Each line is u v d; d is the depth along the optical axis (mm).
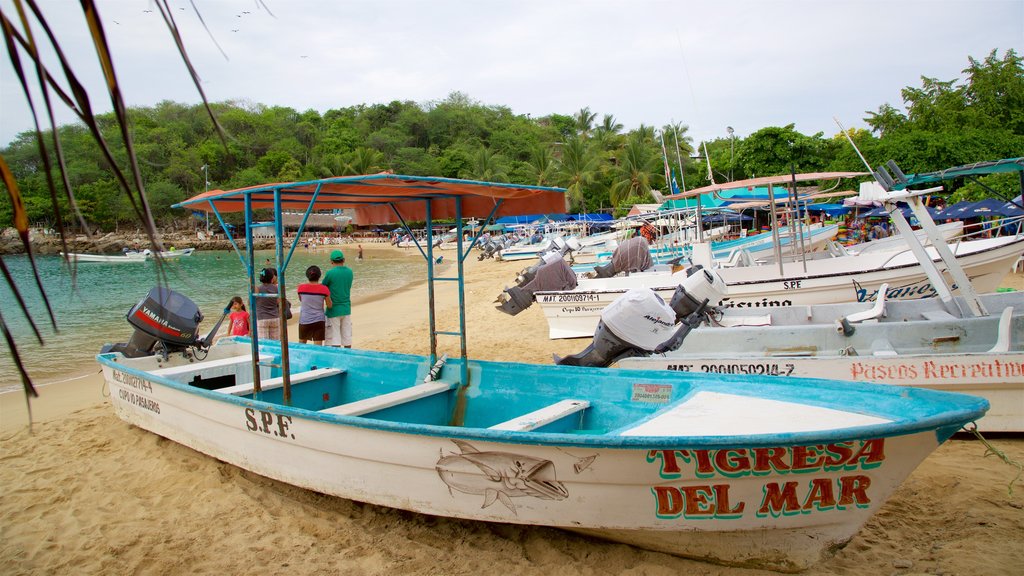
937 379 5402
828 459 3311
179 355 7441
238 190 4895
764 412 3768
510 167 75750
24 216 1140
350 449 4332
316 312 8562
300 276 30797
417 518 4562
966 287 6543
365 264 40781
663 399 4652
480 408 5547
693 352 6766
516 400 5340
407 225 5973
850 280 10070
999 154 23219
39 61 984
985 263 9797
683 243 18250
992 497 4328
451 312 15844
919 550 3732
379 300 20938
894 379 5504
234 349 7770
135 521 4688
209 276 32531
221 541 4348
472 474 3910
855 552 3760
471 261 39906
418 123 94875
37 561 4168
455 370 5746
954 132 25844
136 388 6301
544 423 4434
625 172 54375
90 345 13484
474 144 91562
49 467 5801
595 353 5465
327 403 6328
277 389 5914
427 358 5887
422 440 3996
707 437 3252
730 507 3475
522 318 13906
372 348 11195
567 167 58719
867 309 7562
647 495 3566
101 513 4840
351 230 77688
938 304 7195
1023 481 4555
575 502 3697
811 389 4004
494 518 3938
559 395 5145
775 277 11047
